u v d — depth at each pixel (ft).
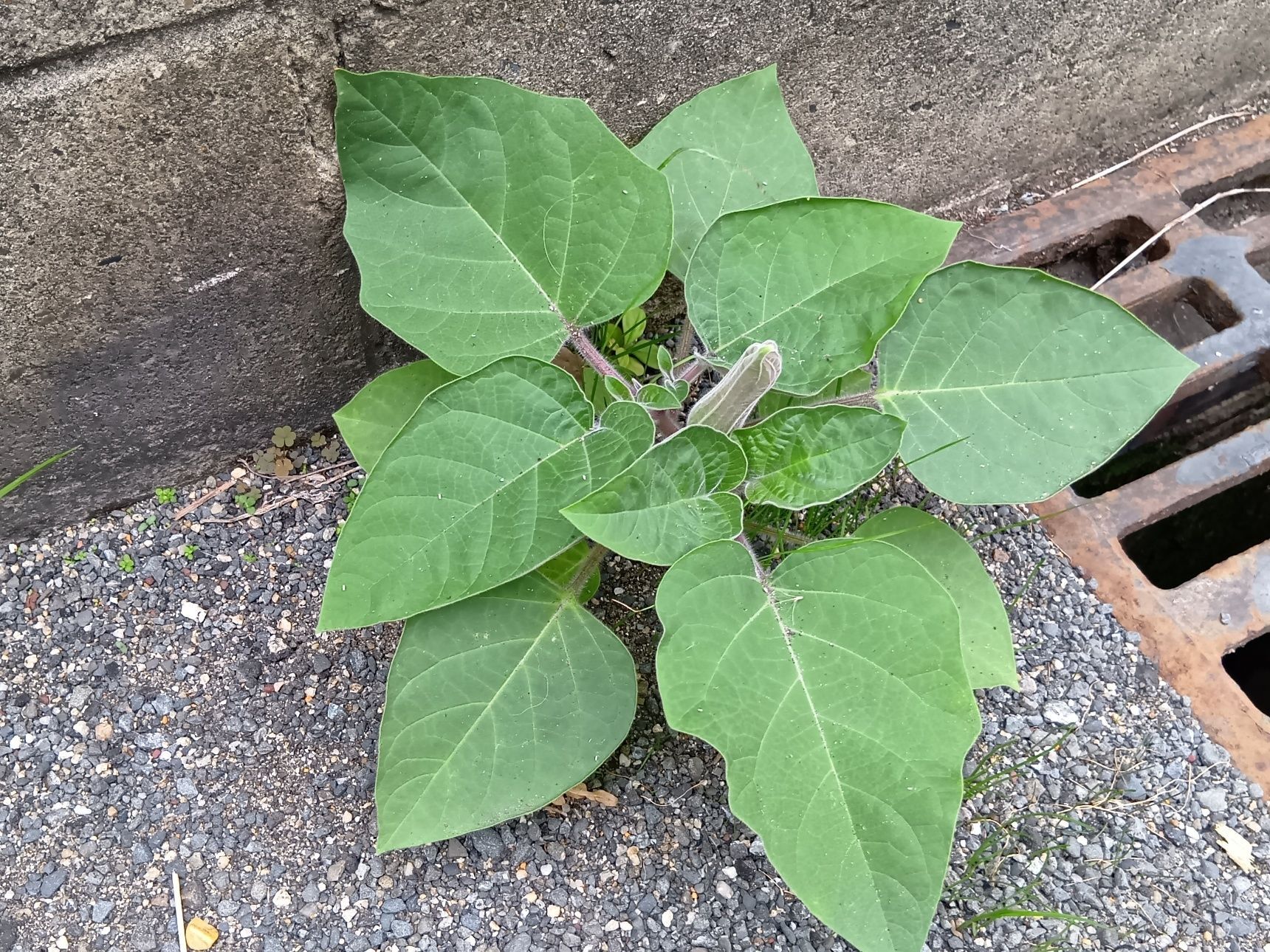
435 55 1.56
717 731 1.34
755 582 1.44
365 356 1.89
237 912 1.51
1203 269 2.22
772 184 1.80
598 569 1.65
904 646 1.38
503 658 1.53
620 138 1.85
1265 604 1.85
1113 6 2.13
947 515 1.95
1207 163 2.41
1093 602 1.87
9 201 1.42
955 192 2.31
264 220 1.60
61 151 1.40
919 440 1.63
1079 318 1.62
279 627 1.74
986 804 1.66
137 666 1.70
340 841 1.57
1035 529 1.95
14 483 1.64
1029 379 1.63
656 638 1.78
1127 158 2.44
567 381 1.45
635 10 1.66
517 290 1.60
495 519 1.45
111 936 1.49
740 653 1.39
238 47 1.40
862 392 1.70
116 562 1.80
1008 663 1.61
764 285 1.59
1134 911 1.58
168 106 1.42
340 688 1.69
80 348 1.63
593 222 1.57
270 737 1.65
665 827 1.60
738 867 1.57
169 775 1.61
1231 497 2.45
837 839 1.31
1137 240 2.33
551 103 1.49
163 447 1.83
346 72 1.44
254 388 1.82
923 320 1.65
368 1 1.45
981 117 2.19
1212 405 2.44
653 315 2.14
